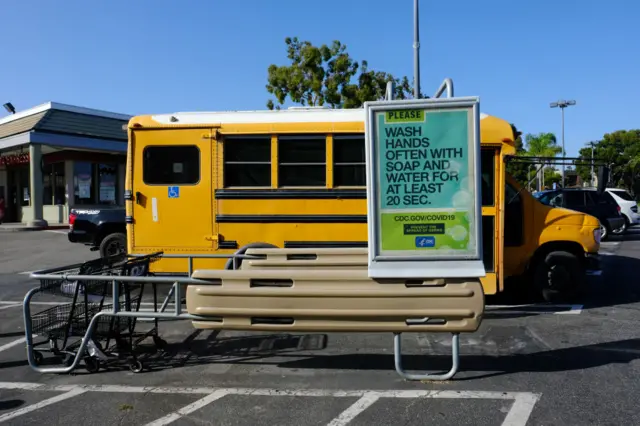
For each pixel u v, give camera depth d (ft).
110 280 17.12
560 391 15.62
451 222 15.52
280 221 25.90
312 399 15.33
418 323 15.88
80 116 84.33
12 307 28.60
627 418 13.80
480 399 15.12
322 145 25.85
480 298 15.46
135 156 26.68
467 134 15.47
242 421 13.96
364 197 25.50
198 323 16.31
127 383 16.83
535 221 26.66
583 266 27.25
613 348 19.71
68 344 20.92
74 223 40.04
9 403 15.34
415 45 50.57
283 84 79.92
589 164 26.21
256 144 26.17
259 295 15.97
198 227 26.37
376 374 17.33
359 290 15.66
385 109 15.58
